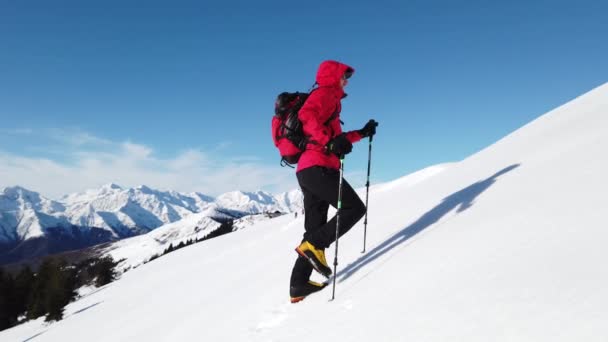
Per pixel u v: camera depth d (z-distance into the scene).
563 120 8.69
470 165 9.73
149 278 19.64
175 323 5.33
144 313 7.42
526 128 10.67
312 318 3.37
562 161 4.93
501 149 9.59
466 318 2.30
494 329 2.09
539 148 6.97
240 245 18.69
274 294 4.52
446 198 6.21
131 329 6.34
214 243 29.08
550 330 1.90
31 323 45.47
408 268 3.47
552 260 2.52
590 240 2.55
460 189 6.56
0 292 53.94
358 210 3.76
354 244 5.71
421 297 2.81
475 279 2.70
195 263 17.80
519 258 2.73
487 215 4.02
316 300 3.74
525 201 3.92
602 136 5.11
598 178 3.65
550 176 4.50
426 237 4.19
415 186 12.16
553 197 3.69
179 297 7.80
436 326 2.36
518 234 3.14
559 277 2.29
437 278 2.99
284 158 4.08
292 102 4.03
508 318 2.12
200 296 6.92
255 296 4.86
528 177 4.90
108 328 7.45
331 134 3.82
